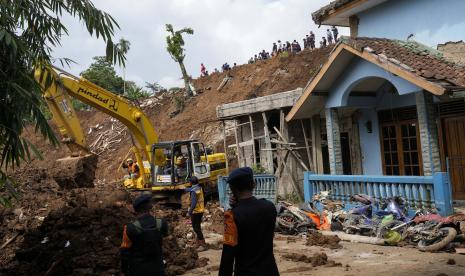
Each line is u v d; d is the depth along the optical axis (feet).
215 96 105.81
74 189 46.85
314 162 54.03
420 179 33.01
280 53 105.91
